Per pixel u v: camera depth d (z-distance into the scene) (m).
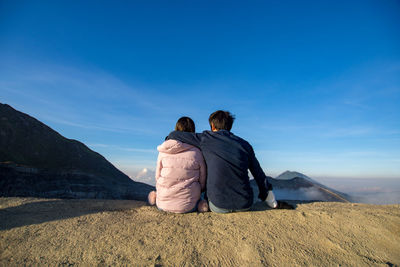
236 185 2.36
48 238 1.96
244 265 1.62
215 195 2.38
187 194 2.52
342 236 1.98
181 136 2.58
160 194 2.60
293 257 1.70
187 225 2.21
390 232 1.99
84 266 1.60
